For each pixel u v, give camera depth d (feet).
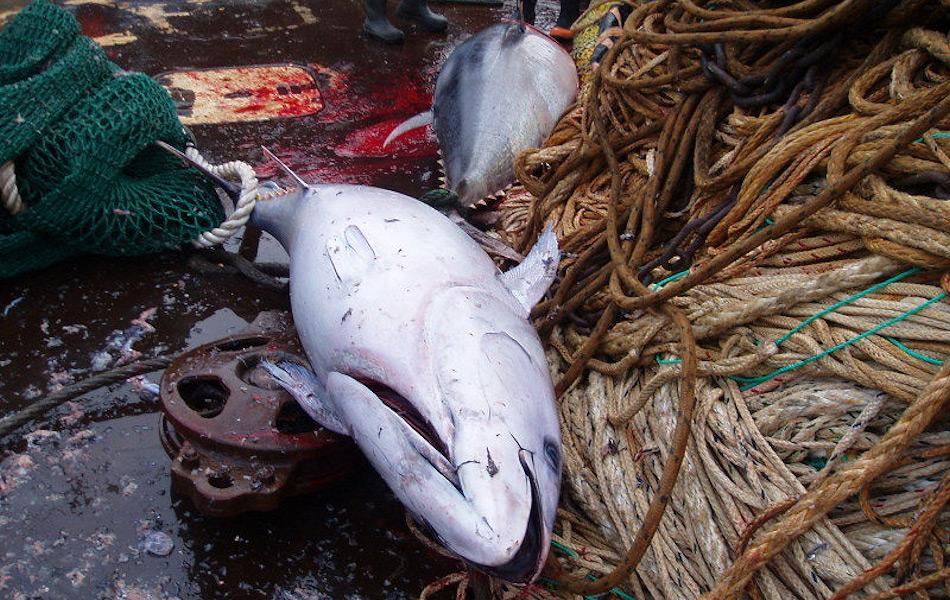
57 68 11.53
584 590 7.81
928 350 7.93
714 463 8.30
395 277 8.57
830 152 9.25
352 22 21.13
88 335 11.27
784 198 9.48
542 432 7.47
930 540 7.26
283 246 12.16
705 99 11.09
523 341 8.15
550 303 10.46
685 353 8.25
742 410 8.52
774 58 10.97
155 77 17.70
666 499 7.33
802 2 10.41
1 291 11.80
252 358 9.91
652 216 10.13
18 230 11.62
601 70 12.73
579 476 8.94
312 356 9.25
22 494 9.19
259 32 20.17
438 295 8.18
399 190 14.88
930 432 7.82
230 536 8.97
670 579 7.91
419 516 7.29
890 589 6.88
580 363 9.46
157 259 12.76
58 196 11.32
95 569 8.54
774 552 7.08
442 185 15.12
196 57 18.71
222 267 12.71
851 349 8.27
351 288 8.75
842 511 7.90
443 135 15.37
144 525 9.00
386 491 9.63
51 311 11.59
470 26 21.77
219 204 13.50
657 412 8.96
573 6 20.34
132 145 11.96
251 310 12.00
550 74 15.93
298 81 18.17
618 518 8.43
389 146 16.25
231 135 15.96
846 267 8.47
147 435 10.00
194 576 8.57
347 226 9.61
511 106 14.94
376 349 8.08
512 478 6.80
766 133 10.22
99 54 12.18
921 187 8.86
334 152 15.85
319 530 9.12
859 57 10.58
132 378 10.66
